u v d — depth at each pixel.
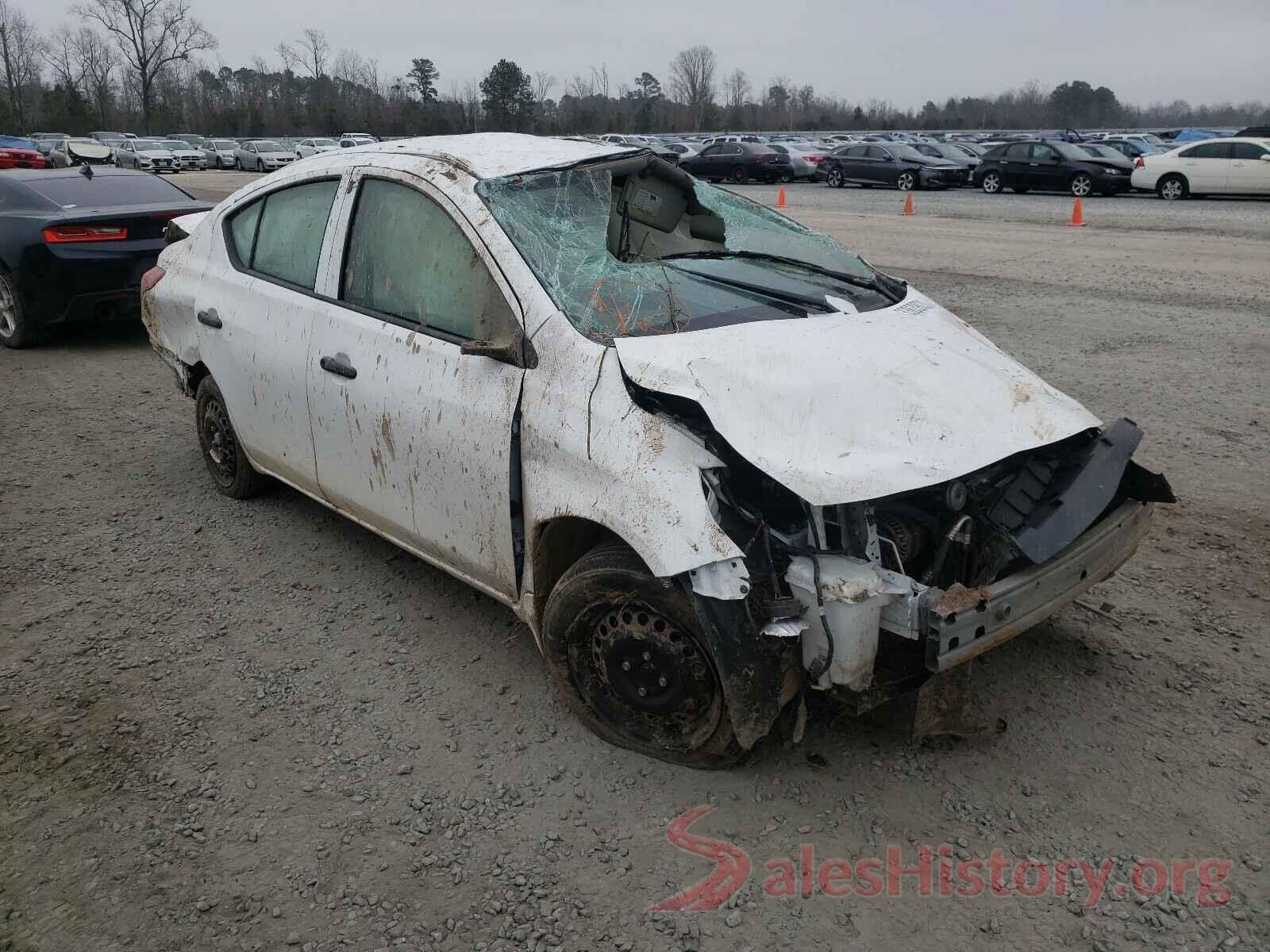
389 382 3.76
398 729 3.48
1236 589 4.32
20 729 3.50
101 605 4.38
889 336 3.41
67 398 7.62
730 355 3.07
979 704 3.53
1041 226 18.50
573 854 2.89
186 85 109.62
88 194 9.20
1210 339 8.81
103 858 2.91
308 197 4.39
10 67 95.62
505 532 3.42
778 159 32.53
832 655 2.83
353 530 5.12
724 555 2.75
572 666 3.34
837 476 2.77
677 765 3.24
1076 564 3.15
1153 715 3.46
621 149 4.17
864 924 2.62
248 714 3.58
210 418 5.42
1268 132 35.25
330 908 2.72
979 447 2.98
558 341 3.24
